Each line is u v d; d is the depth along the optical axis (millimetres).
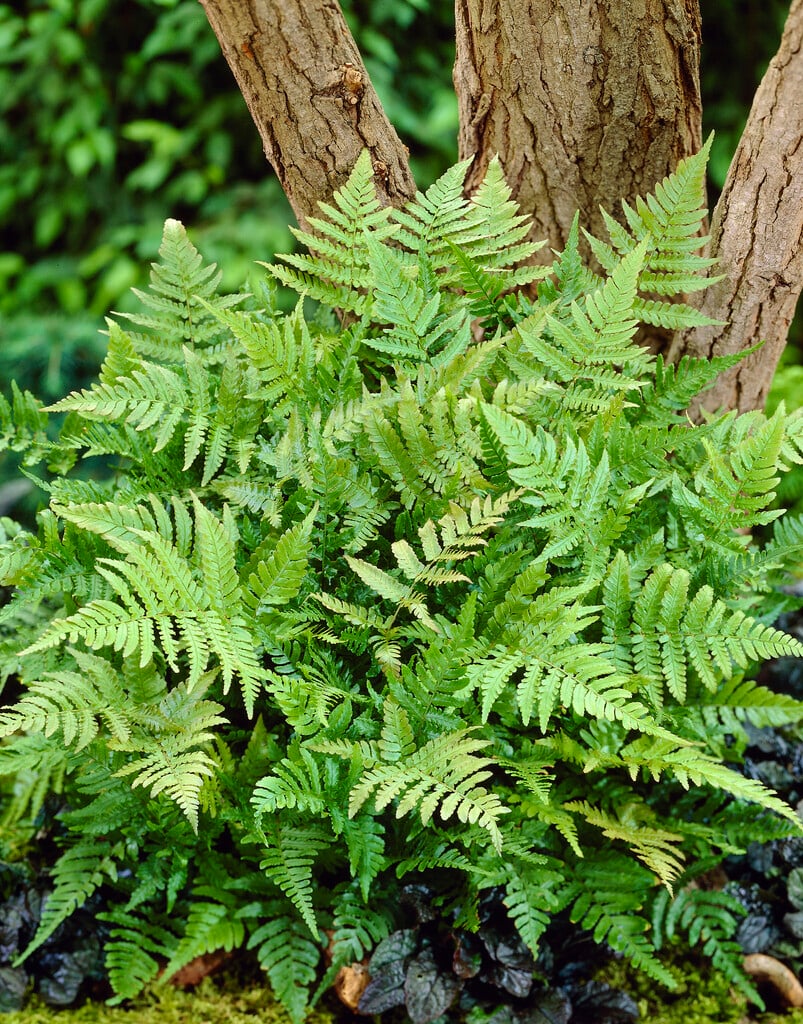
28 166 4715
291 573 1655
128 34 4508
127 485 2029
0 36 4402
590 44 1995
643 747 1807
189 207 4602
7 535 2029
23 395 2064
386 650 1707
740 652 1720
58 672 1706
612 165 2143
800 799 2199
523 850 1736
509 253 2053
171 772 1600
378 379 2150
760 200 1923
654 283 1989
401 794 1786
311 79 1948
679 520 1942
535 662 1643
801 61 1788
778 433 1731
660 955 2045
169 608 1572
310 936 1843
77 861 1867
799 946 2037
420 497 1843
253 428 1914
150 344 2074
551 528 1754
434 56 4336
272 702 1837
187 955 1735
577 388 1941
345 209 1995
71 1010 1914
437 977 1802
